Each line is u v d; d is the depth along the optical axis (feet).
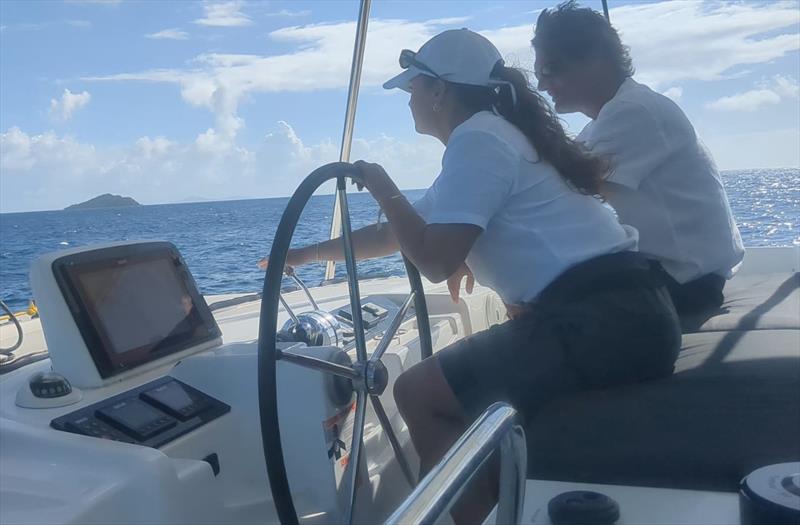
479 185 5.37
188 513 4.37
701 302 7.68
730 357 5.48
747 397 4.70
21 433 4.54
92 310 5.30
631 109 7.39
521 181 5.50
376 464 6.04
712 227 7.66
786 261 10.46
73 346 5.19
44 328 5.27
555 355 5.10
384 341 5.46
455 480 2.43
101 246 5.65
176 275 6.10
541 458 4.36
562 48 7.68
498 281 5.70
